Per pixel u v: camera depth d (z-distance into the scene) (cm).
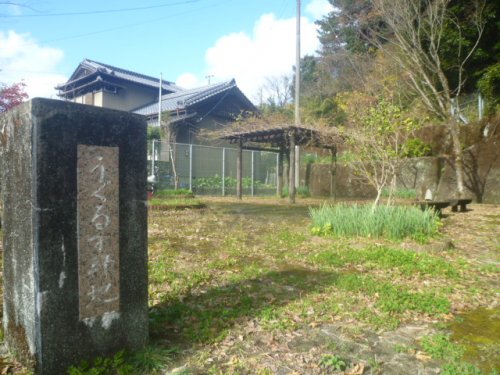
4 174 255
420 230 672
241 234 738
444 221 898
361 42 2016
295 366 256
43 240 216
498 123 1336
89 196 233
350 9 1952
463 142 1445
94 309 237
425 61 1416
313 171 2016
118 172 246
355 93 1667
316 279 446
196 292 395
